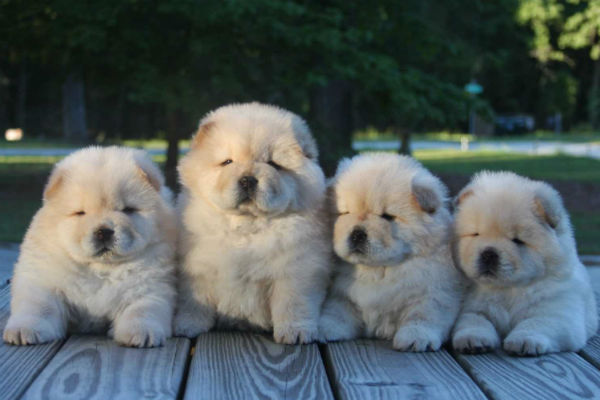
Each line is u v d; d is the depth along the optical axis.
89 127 10.03
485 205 1.40
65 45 3.58
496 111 13.48
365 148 8.21
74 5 3.22
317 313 1.39
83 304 1.38
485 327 1.36
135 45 3.41
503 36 10.38
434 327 1.37
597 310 1.54
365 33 3.46
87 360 1.27
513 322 1.40
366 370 1.26
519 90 13.18
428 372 1.25
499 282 1.37
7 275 1.81
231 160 1.39
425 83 3.81
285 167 1.39
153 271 1.38
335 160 3.44
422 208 1.38
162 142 9.54
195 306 1.40
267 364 1.27
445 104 3.80
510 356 1.32
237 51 3.42
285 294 1.38
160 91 3.21
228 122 1.41
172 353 1.30
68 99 9.58
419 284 1.39
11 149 8.20
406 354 1.33
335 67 3.24
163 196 1.45
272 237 1.37
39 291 1.36
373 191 1.39
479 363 1.29
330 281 1.43
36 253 1.38
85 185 1.37
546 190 1.42
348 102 4.00
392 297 1.39
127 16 3.32
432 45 4.00
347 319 1.41
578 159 7.48
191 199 1.42
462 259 1.39
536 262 1.38
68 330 1.40
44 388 1.18
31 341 1.32
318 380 1.22
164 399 1.16
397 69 3.73
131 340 1.32
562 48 12.03
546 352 1.33
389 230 1.38
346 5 3.64
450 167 6.32
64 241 1.35
